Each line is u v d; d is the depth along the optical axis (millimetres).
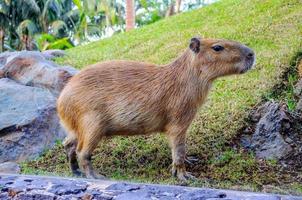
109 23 15578
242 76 4492
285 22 5254
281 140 3727
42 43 12273
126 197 2514
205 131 3945
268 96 4160
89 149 3496
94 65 3600
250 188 3342
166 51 5270
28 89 4352
